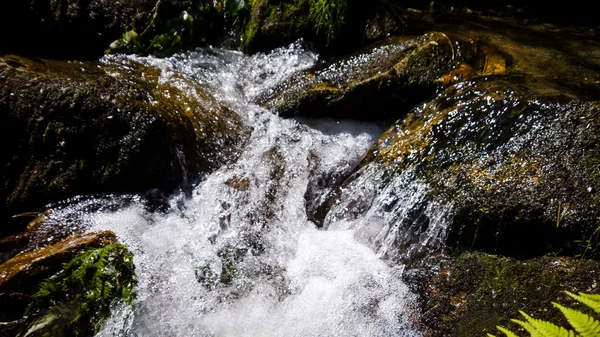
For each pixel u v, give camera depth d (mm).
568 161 2553
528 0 5566
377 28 4301
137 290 2480
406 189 2895
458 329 2299
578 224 2377
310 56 4188
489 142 2830
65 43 3996
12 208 2727
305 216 3148
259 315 2533
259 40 4215
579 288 2223
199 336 2447
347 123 3705
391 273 2674
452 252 2646
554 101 2770
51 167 2791
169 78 3604
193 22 4180
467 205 2621
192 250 2783
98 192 2879
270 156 3391
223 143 3336
